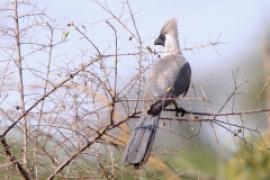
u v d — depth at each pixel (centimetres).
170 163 1104
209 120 1055
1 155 980
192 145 1091
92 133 975
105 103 970
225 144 1201
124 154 1056
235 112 1050
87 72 957
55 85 964
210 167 1186
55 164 989
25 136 977
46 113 969
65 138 978
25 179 991
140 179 1052
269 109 1061
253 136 1132
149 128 1122
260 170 1223
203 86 1177
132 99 963
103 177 998
